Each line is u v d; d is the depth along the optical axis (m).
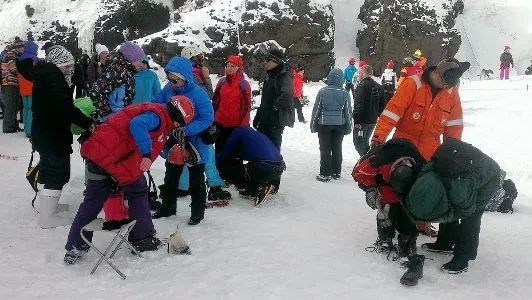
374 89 8.18
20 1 27.47
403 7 25.73
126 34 25.77
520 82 20.55
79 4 26.88
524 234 5.44
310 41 23.97
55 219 5.12
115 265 4.26
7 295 3.65
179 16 24.64
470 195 4.01
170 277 4.08
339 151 7.86
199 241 4.85
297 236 5.09
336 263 4.45
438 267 4.46
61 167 5.08
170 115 4.27
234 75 6.29
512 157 9.10
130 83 5.24
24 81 9.46
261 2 23.69
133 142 4.18
